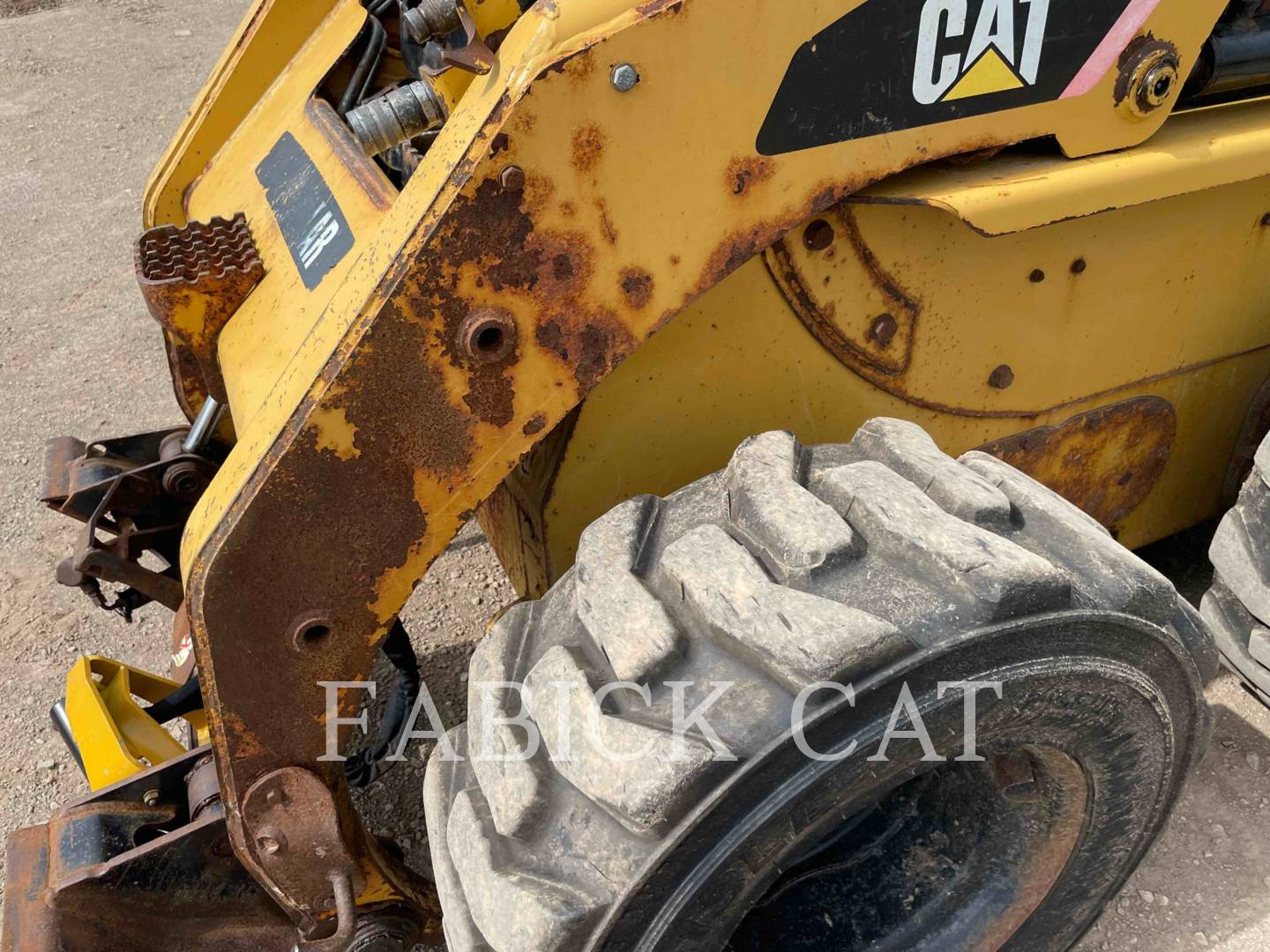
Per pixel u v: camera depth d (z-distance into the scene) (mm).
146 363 4035
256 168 1982
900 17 1213
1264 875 1861
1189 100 1782
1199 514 2176
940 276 1537
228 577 1139
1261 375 2035
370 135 1550
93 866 1402
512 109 1040
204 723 2027
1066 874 1464
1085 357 1768
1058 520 1292
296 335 1429
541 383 1171
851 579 1147
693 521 1273
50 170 5812
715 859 1057
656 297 1190
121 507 2029
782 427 1544
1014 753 1316
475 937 1161
